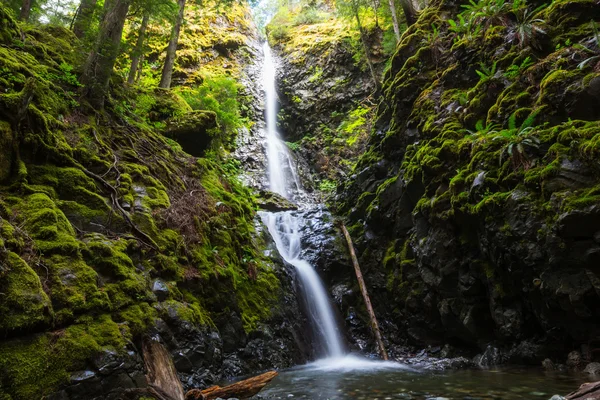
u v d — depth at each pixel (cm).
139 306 504
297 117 1914
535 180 539
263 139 1736
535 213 527
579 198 479
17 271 381
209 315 637
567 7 675
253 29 2562
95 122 726
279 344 739
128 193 646
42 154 549
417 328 825
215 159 1145
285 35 2438
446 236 707
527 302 588
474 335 692
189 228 706
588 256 473
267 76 2141
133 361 432
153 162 776
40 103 600
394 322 884
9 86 538
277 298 819
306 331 824
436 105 840
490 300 645
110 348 418
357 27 1788
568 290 492
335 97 1833
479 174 624
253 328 715
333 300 962
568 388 445
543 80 617
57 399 354
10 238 407
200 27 2148
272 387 534
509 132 598
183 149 1020
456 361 675
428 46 924
